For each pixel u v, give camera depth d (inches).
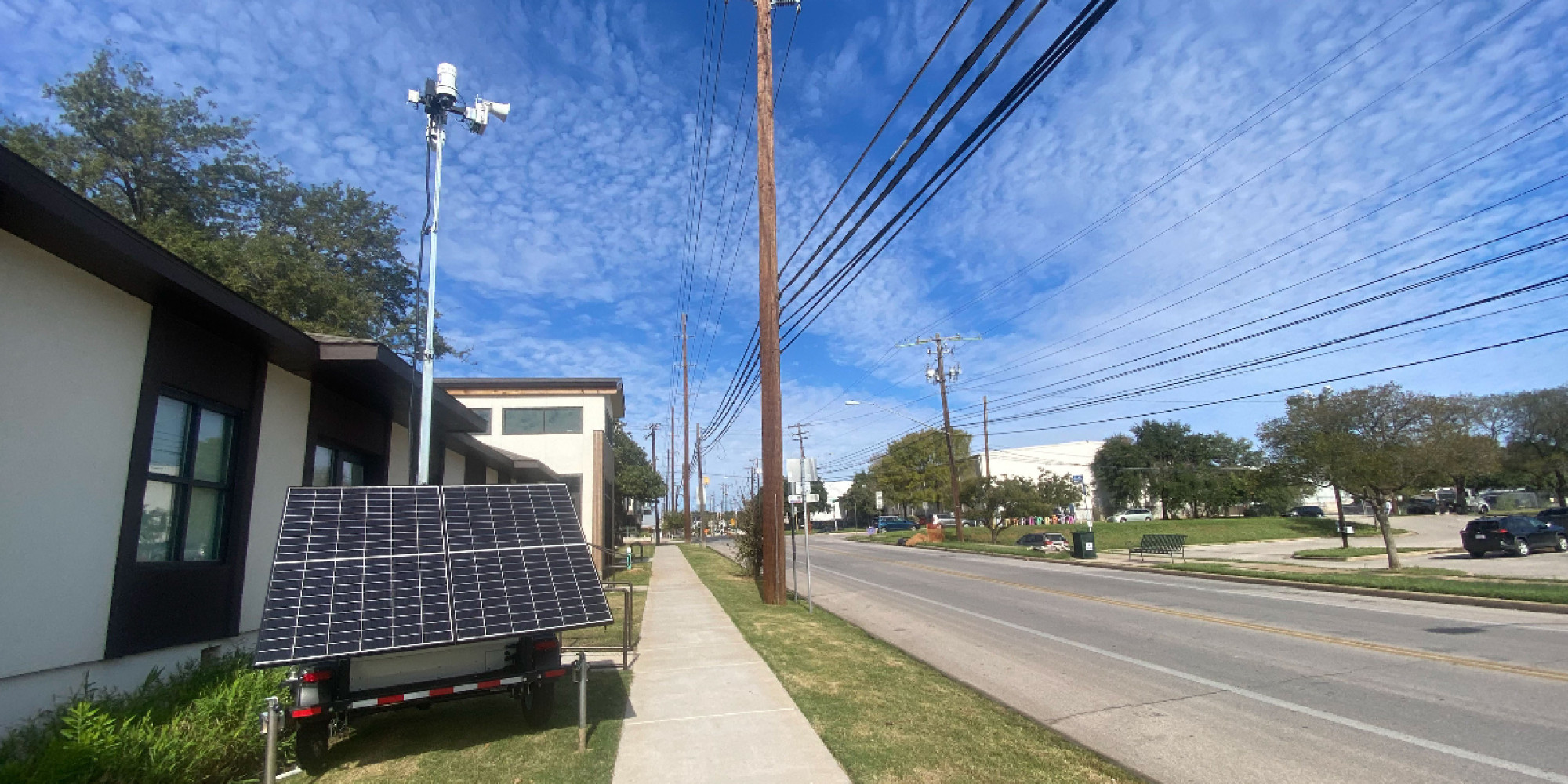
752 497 821.2
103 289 245.6
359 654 209.9
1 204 189.9
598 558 1011.9
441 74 411.2
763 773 214.7
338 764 225.9
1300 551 1295.5
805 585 828.6
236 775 213.5
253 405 334.0
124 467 254.1
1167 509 2748.5
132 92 865.5
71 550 231.6
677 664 366.0
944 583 825.5
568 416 1051.9
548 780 210.4
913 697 299.0
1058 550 1411.2
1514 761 216.1
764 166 646.5
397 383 402.6
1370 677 325.1
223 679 253.6
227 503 321.1
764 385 644.1
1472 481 2500.0
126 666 255.1
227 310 277.1
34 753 189.0
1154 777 213.3
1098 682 335.9
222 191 952.3
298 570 222.7
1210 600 614.9
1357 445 847.1
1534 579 646.5
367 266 1110.4
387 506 253.8
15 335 212.8
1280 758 226.8
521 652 250.4
